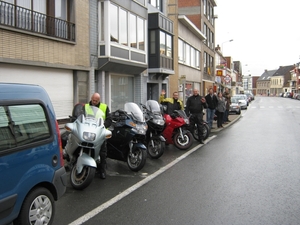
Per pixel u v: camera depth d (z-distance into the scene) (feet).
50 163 14.46
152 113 30.53
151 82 67.72
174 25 82.84
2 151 12.04
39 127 14.19
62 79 40.98
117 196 19.20
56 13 39.68
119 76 56.39
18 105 13.26
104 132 21.29
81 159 20.29
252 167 26.55
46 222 13.96
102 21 47.47
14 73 33.76
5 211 11.93
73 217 15.93
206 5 127.65
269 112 104.88
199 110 39.78
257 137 44.80
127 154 25.66
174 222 15.25
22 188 12.71
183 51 92.02
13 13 32.96
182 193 19.75
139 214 16.30
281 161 28.86
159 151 29.55
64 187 15.43
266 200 18.40
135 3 55.47
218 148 35.88
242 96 127.95
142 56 58.54
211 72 138.92
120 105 56.75
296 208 17.16
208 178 23.21
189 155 31.91
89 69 45.27
